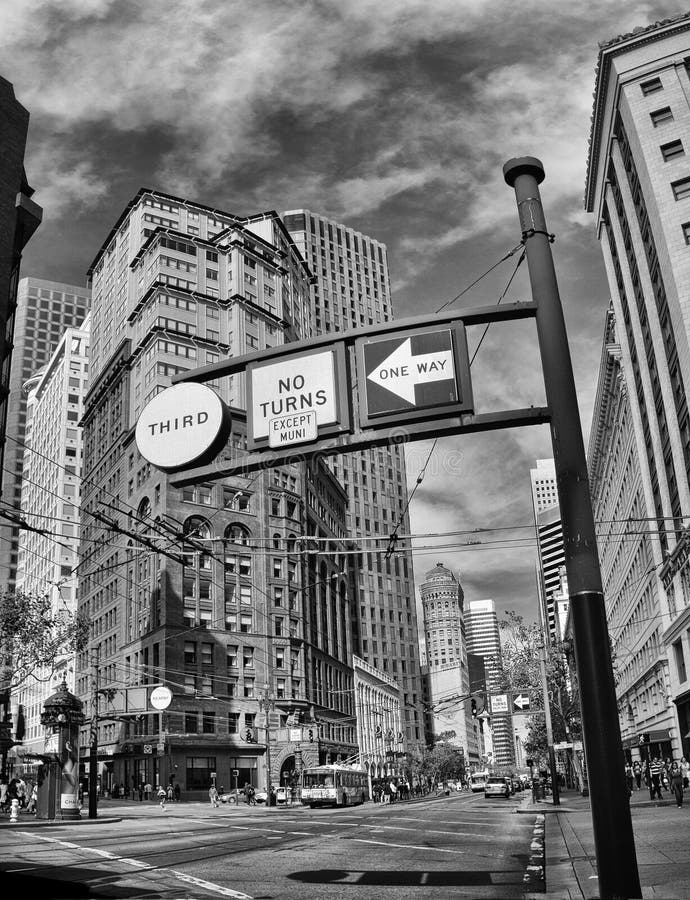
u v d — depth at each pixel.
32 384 189.88
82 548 100.25
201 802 63.44
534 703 56.38
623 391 67.31
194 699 71.06
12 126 33.41
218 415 11.62
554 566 148.50
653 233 52.72
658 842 15.73
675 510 52.91
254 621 77.56
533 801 45.09
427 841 19.89
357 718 98.19
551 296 10.50
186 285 91.50
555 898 10.03
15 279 36.59
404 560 145.88
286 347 11.66
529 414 10.38
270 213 105.88
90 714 87.56
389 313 169.50
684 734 54.25
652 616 62.19
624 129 57.19
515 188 11.19
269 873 13.73
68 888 11.85
